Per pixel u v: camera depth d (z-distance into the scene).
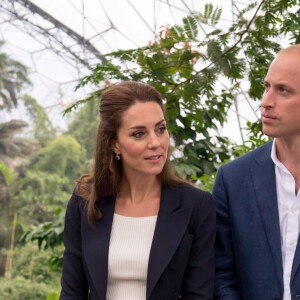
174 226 2.62
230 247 2.70
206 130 4.71
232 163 2.73
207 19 3.29
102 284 2.58
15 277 26.95
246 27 3.34
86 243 2.67
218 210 2.72
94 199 2.70
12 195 32.81
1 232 30.66
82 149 38.53
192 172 4.52
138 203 2.72
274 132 2.42
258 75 3.33
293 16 3.30
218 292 2.68
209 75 3.27
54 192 34.88
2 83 36.56
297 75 2.34
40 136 38.69
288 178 2.51
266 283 2.50
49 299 6.27
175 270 2.59
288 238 2.48
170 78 3.42
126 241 2.64
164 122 2.62
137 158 2.59
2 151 36.44
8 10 20.59
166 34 3.39
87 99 3.55
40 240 5.12
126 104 2.60
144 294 2.58
